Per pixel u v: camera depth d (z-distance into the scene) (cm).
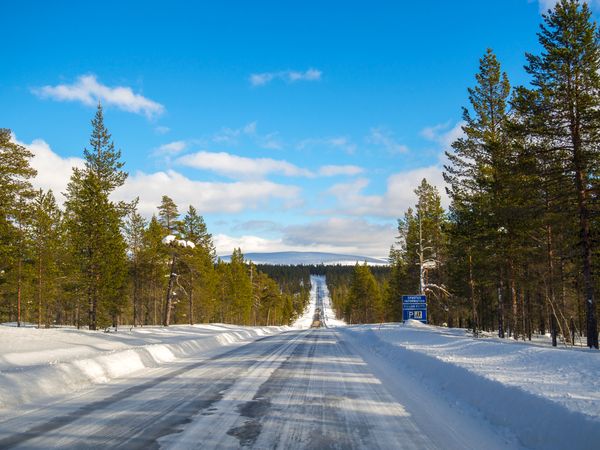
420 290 3391
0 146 2517
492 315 4425
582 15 1883
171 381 946
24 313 4453
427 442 504
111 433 536
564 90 1906
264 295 8344
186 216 4750
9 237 2886
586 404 489
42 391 782
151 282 4656
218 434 532
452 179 2750
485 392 662
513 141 2383
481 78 2623
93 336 2008
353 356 1505
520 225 2350
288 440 509
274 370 1126
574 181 1911
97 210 2797
